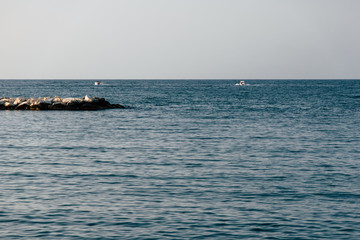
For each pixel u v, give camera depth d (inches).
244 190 1047.6
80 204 926.4
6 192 1019.9
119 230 779.4
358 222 826.8
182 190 1043.9
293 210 893.8
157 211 882.1
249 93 7805.1
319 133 2206.0
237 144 1819.6
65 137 2033.7
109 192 1024.2
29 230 778.2
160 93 7687.0
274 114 3410.4
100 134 2148.1
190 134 2150.6
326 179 1170.6
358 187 1083.9
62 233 765.3
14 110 3757.4
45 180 1142.3
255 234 765.9
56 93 7514.8
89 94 7190.0
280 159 1472.7
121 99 5649.6
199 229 785.6
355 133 2209.6
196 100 5452.8
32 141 1892.2
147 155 1541.6
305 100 5492.1
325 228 796.0
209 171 1267.2
